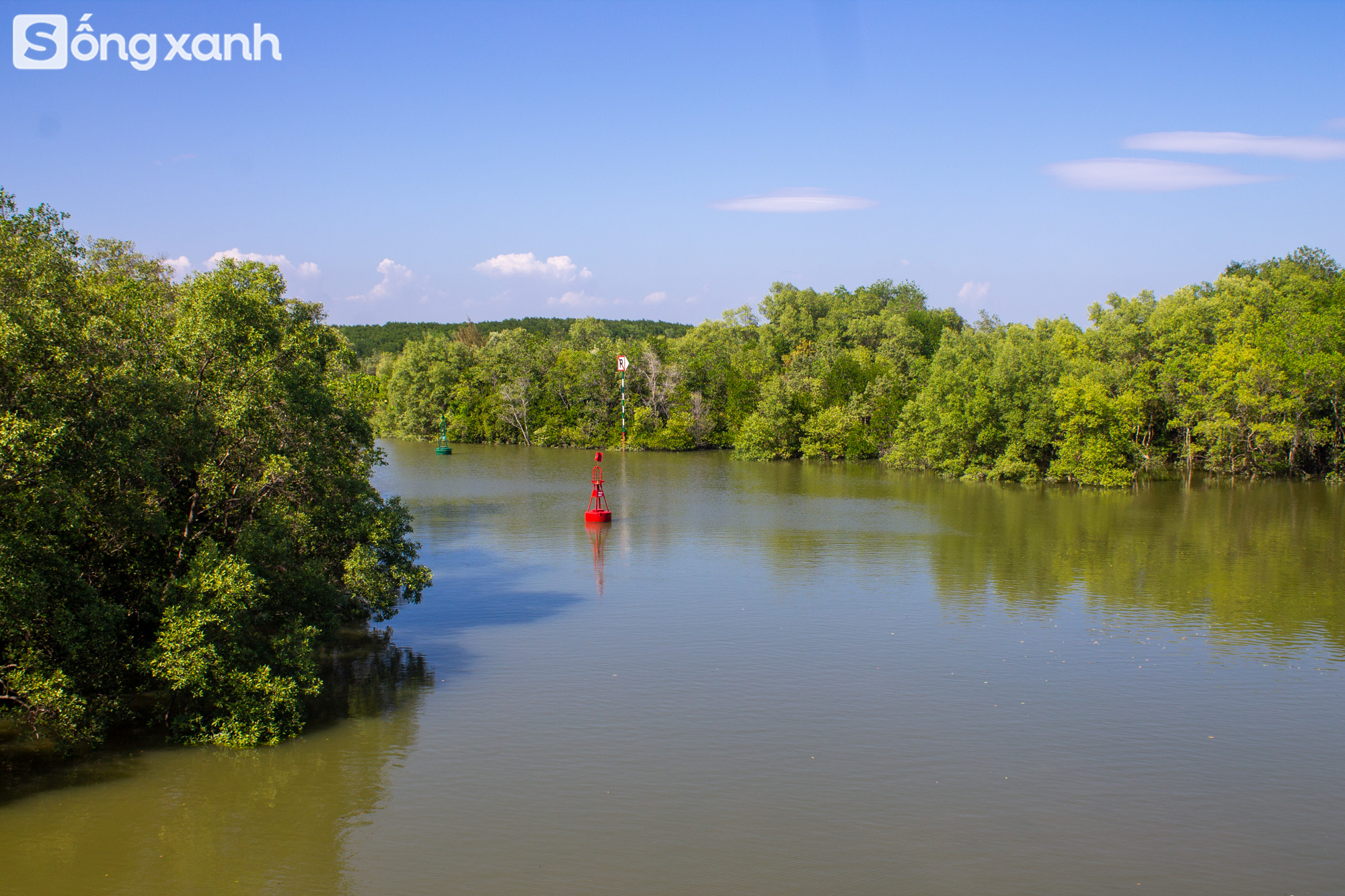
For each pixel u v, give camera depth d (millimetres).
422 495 75438
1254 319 86250
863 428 110125
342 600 30750
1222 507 65812
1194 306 88750
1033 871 17406
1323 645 31969
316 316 38250
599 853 17969
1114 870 17453
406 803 19938
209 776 21219
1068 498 72312
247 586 22531
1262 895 16703
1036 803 20188
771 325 155250
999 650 31312
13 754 22094
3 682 20234
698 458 116938
